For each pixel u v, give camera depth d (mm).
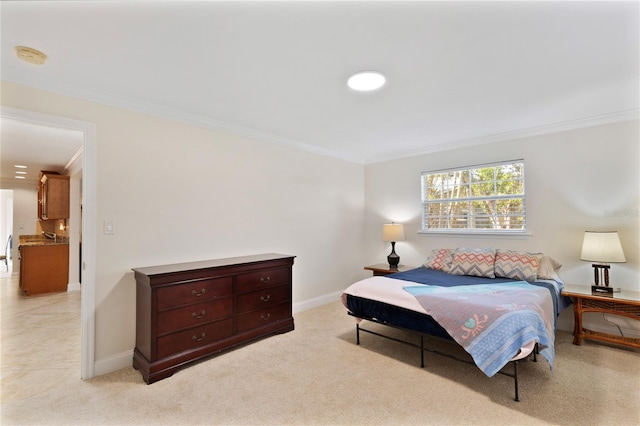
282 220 3971
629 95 2641
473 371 2480
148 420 1898
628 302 2680
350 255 4973
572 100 2748
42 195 5836
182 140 3039
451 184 4332
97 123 2521
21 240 6457
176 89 2479
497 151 3871
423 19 1627
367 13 1576
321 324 3637
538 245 3574
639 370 2453
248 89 2488
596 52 1964
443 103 2805
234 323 2908
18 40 1784
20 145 3982
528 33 1760
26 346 3010
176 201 2980
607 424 1818
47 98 2285
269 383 2314
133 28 1684
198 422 1878
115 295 2576
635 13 1581
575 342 2967
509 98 2701
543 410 1960
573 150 3354
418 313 2570
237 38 1789
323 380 2354
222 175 3354
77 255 5402
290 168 4090
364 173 5281
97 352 2467
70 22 1623
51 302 4598
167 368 2412
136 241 2707
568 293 2965
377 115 3121
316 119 3234
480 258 3475
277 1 1472
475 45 1877
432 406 2021
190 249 3068
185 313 2553
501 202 3906
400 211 4797
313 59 2029
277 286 3314
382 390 2215
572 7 1540
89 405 2051
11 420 1892
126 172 2664
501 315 2127
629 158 3051
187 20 1619
